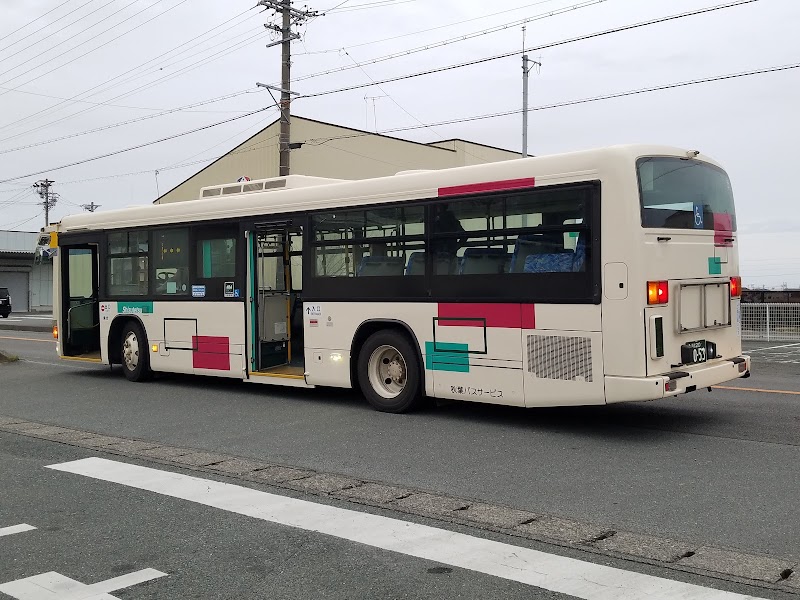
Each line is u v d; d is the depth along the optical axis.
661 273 7.29
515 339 7.90
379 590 3.94
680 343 7.51
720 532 4.73
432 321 8.64
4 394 11.52
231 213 10.83
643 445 7.18
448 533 4.81
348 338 9.49
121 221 12.60
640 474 6.14
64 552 4.61
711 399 9.84
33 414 9.68
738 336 8.56
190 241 11.45
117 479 6.30
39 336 26.72
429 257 8.66
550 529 4.84
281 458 6.96
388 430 8.12
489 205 8.12
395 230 8.98
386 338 9.10
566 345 7.50
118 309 12.72
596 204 7.28
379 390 9.32
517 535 4.74
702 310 7.84
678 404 9.47
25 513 5.41
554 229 7.60
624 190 7.14
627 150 7.21
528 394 7.80
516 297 7.88
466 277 8.31
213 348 11.13
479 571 4.16
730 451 6.86
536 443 7.36
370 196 9.20
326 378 9.74
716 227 8.17
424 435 7.83
